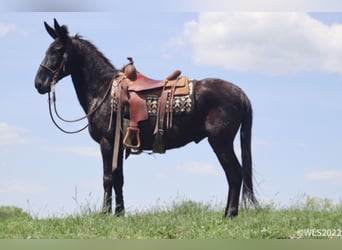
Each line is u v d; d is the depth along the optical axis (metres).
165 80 11.02
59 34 11.61
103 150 11.27
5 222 10.80
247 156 10.70
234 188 10.57
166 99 10.80
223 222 9.95
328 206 11.28
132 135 10.94
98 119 11.30
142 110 10.88
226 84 10.80
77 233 9.56
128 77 11.16
